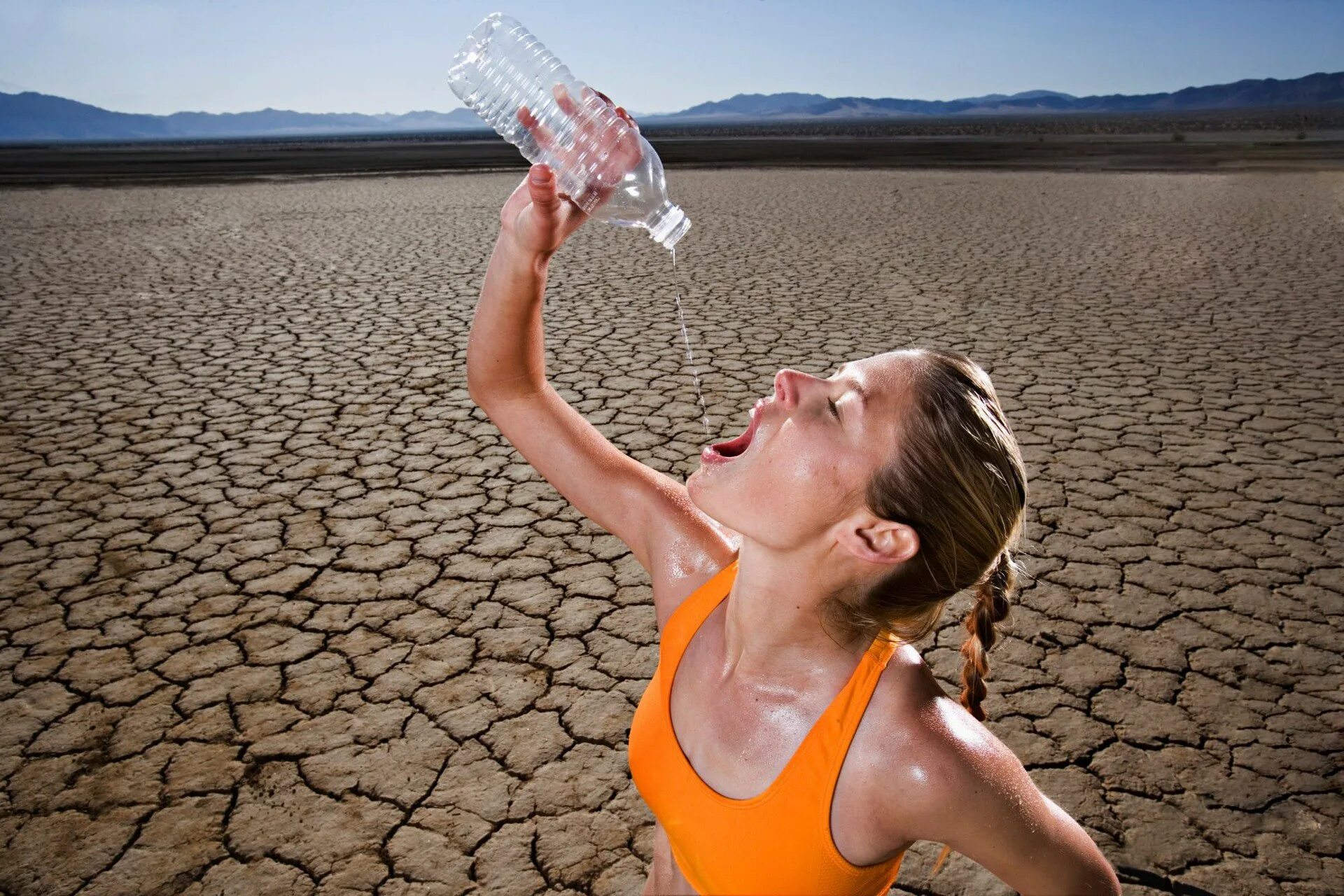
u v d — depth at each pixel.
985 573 0.85
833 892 0.86
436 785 2.46
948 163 28.61
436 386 5.95
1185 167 24.88
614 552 3.72
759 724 0.89
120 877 2.16
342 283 9.73
